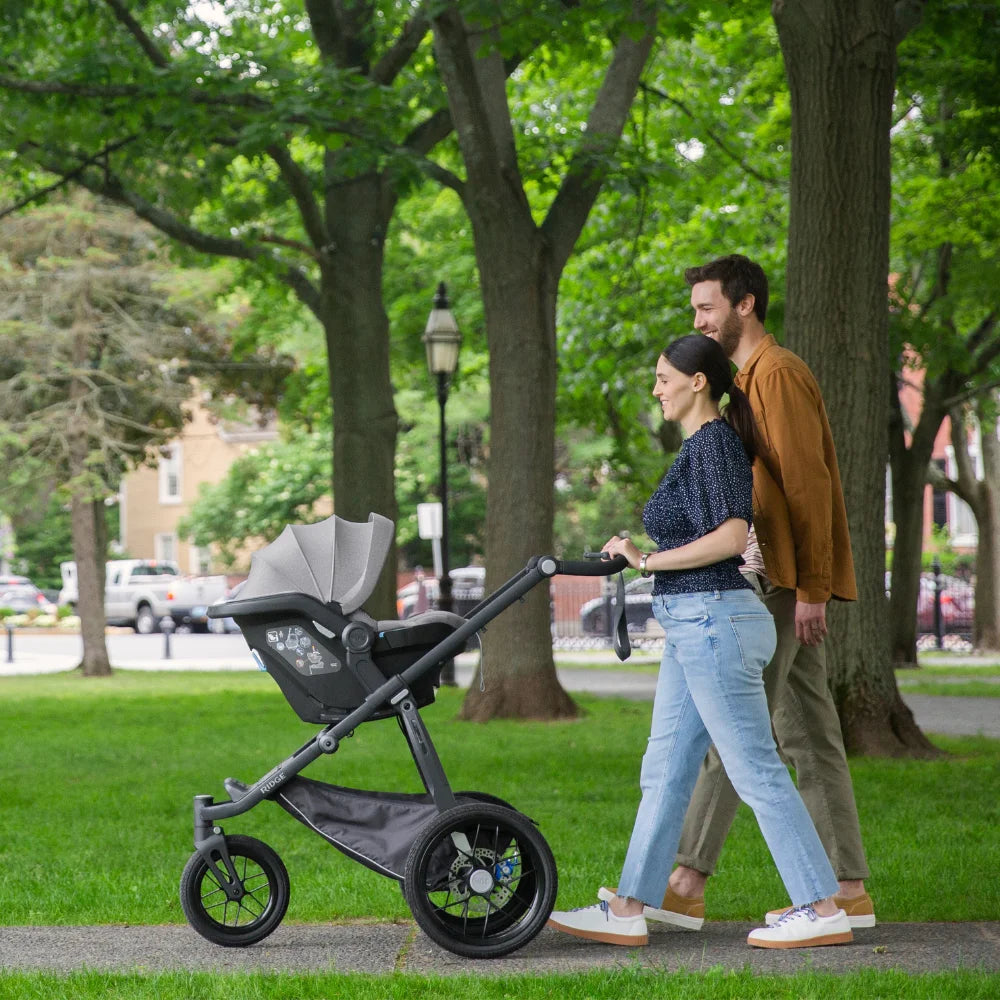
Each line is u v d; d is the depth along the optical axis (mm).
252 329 47844
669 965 8680
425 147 29875
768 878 11375
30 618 83250
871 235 18672
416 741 9102
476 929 9219
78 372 41656
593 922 9258
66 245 42531
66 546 99125
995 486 47594
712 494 8883
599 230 40062
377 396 31031
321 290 31609
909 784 16703
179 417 45469
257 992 7848
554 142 26891
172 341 43531
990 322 39156
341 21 30609
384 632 9102
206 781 18281
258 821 14891
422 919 8828
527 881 9250
